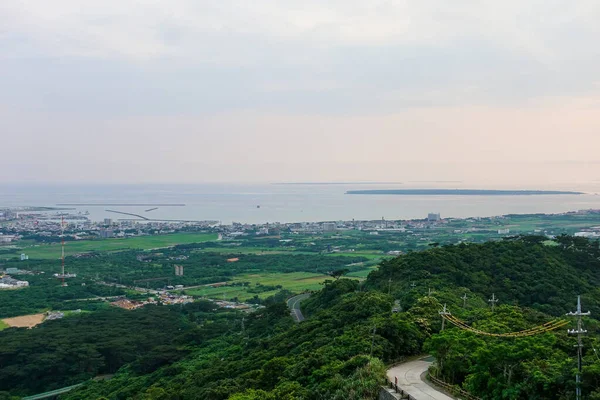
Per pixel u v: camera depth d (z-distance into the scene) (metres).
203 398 99.06
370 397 73.50
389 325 95.69
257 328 171.50
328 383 80.12
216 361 142.00
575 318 106.75
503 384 66.25
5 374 161.25
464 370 74.44
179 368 146.75
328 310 140.88
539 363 67.12
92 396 142.75
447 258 164.62
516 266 161.12
